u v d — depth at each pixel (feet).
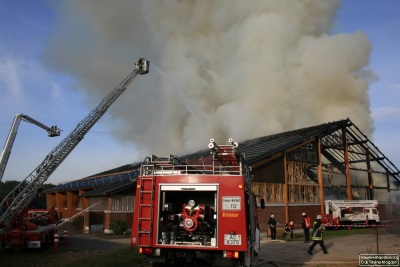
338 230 80.07
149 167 24.95
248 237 24.30
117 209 75.20
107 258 32.58
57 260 35.78
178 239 23.90
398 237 61.67
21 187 46.21
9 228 42.98
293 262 35.37
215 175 23.27
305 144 85.10
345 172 95.45
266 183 75.05
